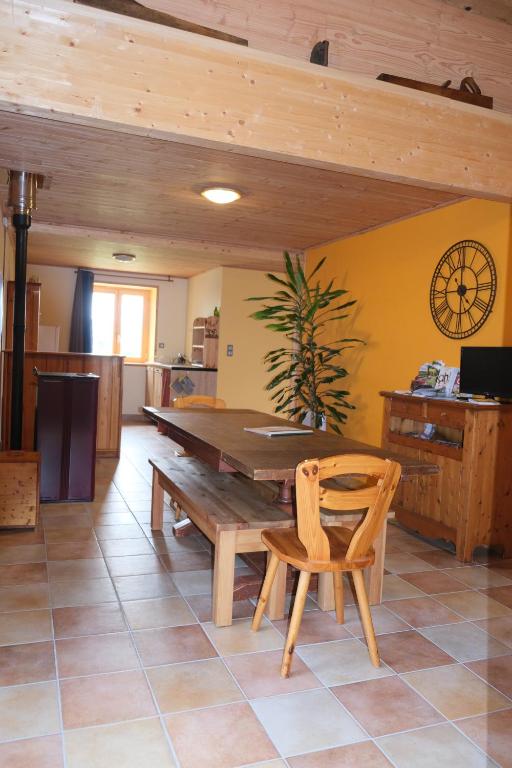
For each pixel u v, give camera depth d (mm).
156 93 2664
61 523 3977
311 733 1911
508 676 2305
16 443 4230
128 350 9734
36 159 3982
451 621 2771
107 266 8680
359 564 2295
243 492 3090
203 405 4730
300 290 5945
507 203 3912
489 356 3672
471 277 4211
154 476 3867
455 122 3277
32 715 1937
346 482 2902
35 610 2684
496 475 3604
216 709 2014
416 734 1930
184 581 3074
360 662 2367
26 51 2467
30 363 6090
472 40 4055
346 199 4594
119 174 4266
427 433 3953
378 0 3805
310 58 3551
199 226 5910
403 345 4984
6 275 6180
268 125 2873
